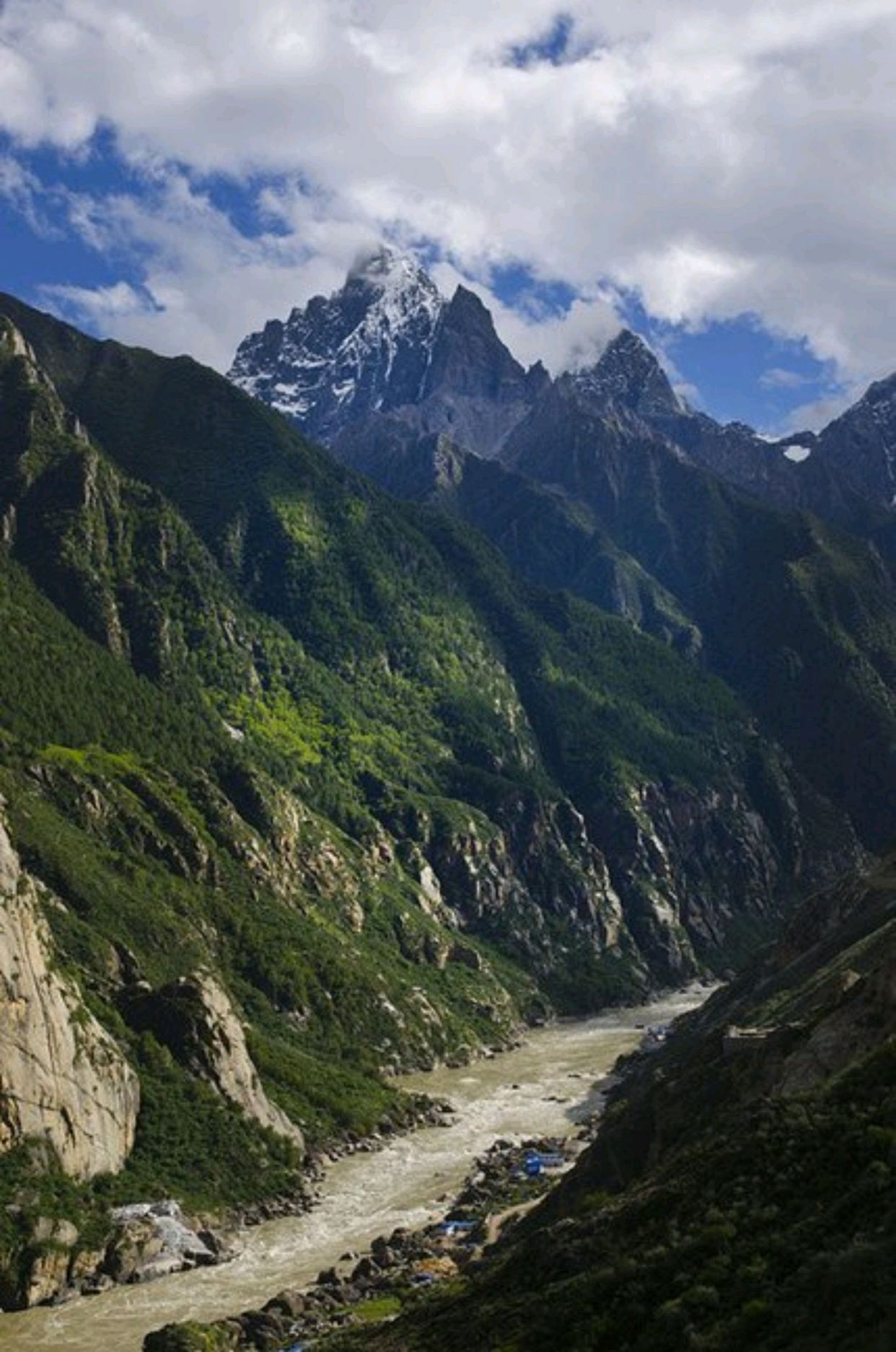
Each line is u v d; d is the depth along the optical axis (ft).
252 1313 286.25
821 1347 128.88
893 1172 160.56
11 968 364.79
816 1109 190.80
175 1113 410.31
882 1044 205.36
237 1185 394.32
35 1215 329.31
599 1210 204.85
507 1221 336.29
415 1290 291.79
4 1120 346.95
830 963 436.35
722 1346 137.69
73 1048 377.71
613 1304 162.71
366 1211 388.16
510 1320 174.50
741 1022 435.53
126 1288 323.16
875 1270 136.26
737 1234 165.89
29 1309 308.81
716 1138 205.46
